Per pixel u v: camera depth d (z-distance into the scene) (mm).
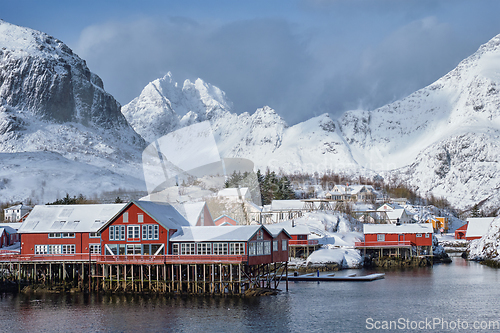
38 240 75312
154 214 63906
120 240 65938
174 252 63562
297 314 53438
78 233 74562
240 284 62281
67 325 50406
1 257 73875
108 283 68625
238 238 60000
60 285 73062
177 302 59406
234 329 47062
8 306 61344
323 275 89188
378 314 53844
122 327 48719
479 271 98688
